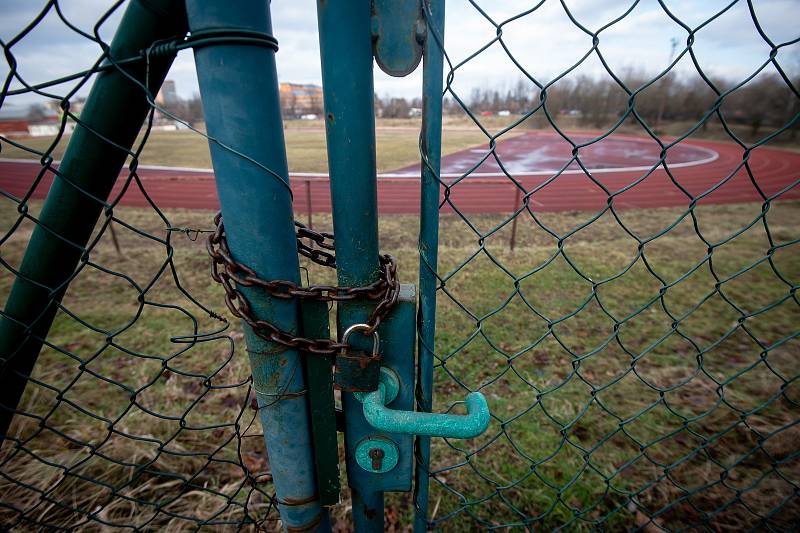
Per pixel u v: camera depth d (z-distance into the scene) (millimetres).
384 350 916
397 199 14164
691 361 3568
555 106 49719
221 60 679
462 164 24719
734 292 5105
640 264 6148
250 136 724
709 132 39500
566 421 2699
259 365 885
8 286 5496
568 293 5051
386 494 2117
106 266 5965
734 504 2074
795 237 7789
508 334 3979
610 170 22469
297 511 1082
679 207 12758
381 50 750
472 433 833
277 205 783
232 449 2412
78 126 792
